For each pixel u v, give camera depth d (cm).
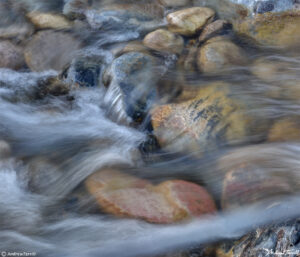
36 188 284
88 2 368
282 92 311
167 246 264
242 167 282
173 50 331
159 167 289
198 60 326
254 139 293
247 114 299
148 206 270
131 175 284
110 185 279
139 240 266
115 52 332
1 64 331
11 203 279
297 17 345
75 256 265
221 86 311
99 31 350
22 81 328
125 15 355
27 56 337
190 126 295
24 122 311
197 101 302
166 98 307
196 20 347
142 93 308
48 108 317
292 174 280
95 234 269
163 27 348
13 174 289
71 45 342
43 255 266
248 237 260
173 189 274
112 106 311
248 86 312
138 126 304
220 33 342
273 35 339
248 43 337
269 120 299
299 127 297
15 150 299
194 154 291
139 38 344
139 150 296
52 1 374
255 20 347
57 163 293
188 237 265
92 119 312
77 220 272
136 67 315
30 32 350
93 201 275
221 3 362
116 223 269
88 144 301
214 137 293
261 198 272
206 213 269
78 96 320
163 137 297
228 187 277
